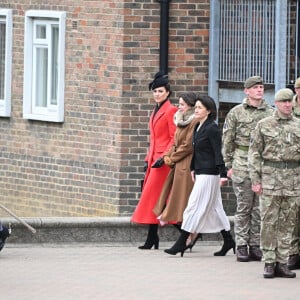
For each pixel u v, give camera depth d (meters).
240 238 40.19
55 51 53.94
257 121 40.00
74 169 52.88
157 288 35.31
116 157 50.88
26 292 34.59
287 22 49.12
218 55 50.38
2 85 56.78
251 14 49.66
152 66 50.50
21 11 55.00
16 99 55.53
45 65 54.66
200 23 50.44
